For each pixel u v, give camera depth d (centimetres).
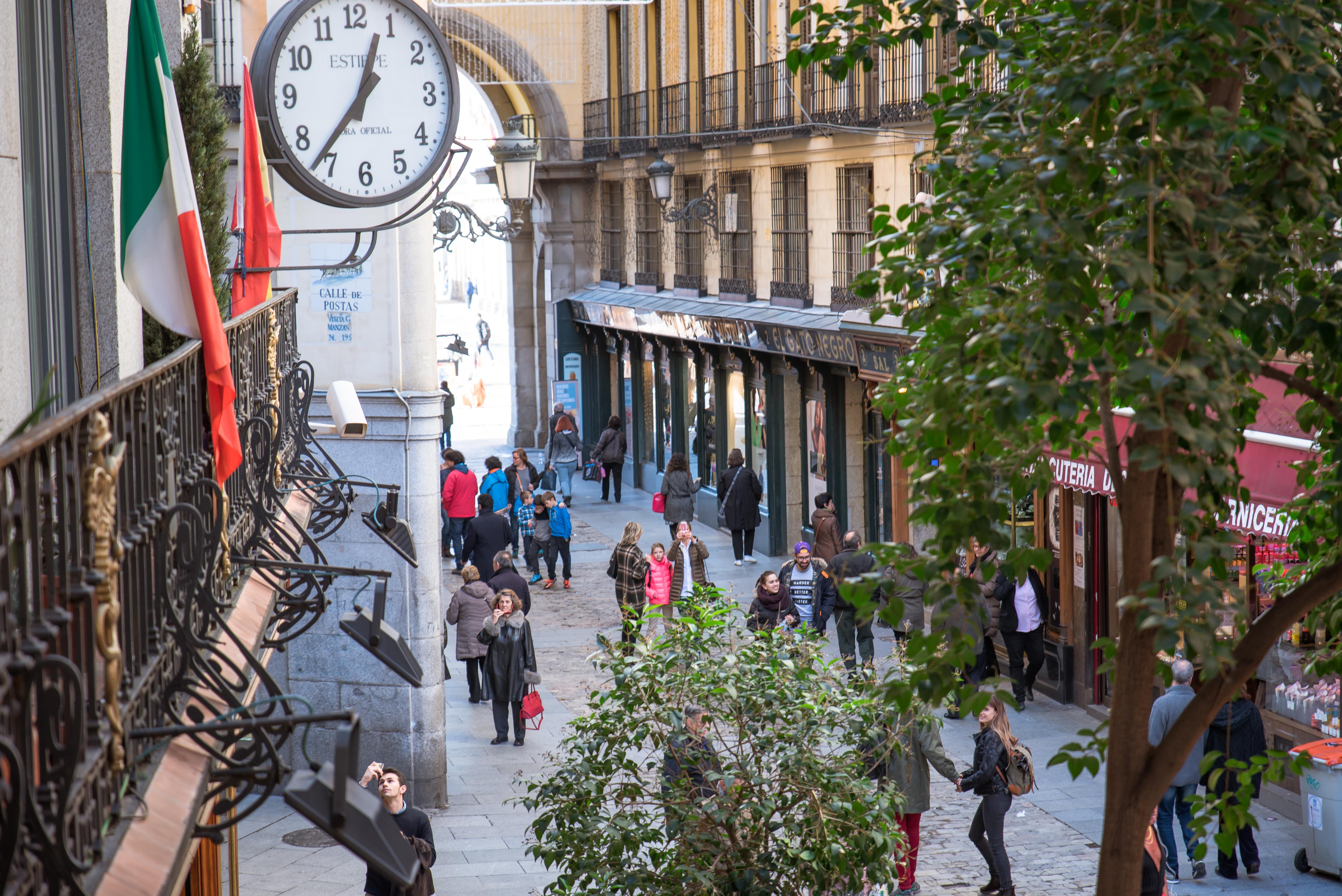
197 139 1272
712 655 1307
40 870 436
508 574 2630
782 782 1233
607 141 5425
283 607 1071
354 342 2095
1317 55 620
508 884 1752
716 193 4400
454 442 6262
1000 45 786
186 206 809
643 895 1216
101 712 537
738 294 4259
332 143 1433
